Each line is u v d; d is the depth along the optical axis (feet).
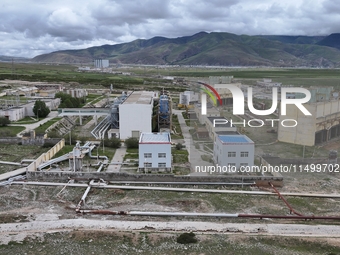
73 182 129.59
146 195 119.34
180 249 83.15
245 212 106.22
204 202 113.09
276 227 94.43
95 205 110.22
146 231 91.71
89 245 84.64
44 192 120.37
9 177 131.44
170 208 108.78
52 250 82.02
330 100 137.90
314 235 90.63
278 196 118.42
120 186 125.90
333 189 124.67
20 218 98.58
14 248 82.58
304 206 111.04
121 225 94.63
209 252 81.87
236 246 84.58
